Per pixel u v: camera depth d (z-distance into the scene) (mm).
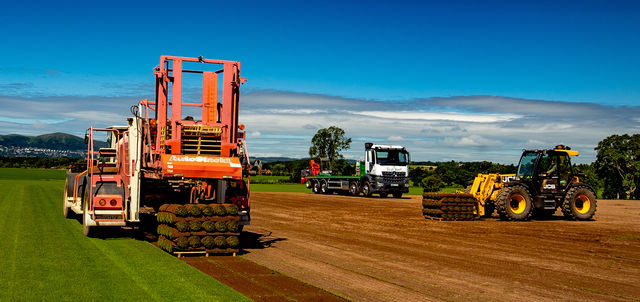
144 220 12164
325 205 25562
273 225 15750
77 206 12977
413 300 6777
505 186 18750
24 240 10961
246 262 9180
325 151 75125
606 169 59812
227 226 9734
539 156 18922
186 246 9438
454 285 7723
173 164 10383
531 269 9172
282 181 75312
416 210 22703
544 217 20453
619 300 7098
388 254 10453
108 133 14281
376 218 18641
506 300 6918
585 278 8492
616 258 10602
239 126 11305
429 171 67750
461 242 12531
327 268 8789
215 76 11078
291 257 9812
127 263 8734
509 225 16797
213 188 10859
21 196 25734
